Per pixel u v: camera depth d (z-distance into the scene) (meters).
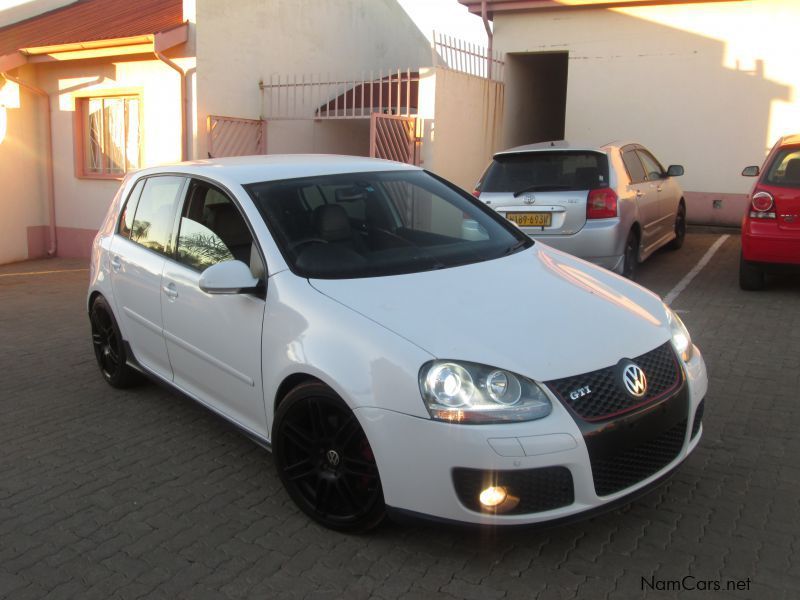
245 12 11.53
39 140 12.83
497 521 2.89
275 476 4.07
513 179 7.70
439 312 3.28
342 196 4.22
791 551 3.17
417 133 11.15
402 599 2.94
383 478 3.06
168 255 4.54
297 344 3.40
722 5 11.26
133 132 11.88
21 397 5.41
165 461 4.29
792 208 7.03
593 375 3.05
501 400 2.90
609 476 3.02
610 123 12.29
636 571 3.06
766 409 4.68
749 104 11.35
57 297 9.20
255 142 11.90
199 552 3.33
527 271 3.85
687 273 8.63
